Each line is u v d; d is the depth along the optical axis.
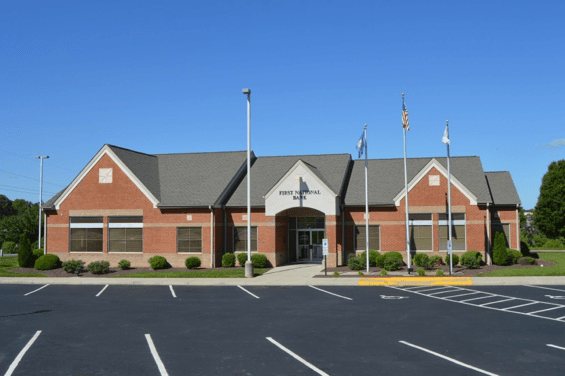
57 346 13.51
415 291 23.44
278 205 35.19
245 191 38.25
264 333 14.70
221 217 36.78
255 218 36.09
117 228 37.06
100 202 37.28
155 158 42.38
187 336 14.45
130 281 28.30
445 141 30.05
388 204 35.97
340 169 39.94
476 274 29.45
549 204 55.91
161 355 12.41
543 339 13.66
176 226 36.03
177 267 35.84
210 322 16.47
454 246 35.19
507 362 11.45
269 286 25.95
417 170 39.16
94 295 23.39
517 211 37.34
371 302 20.23
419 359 11.74
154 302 20.98
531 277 27.23
